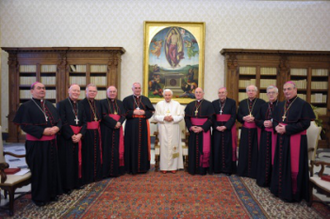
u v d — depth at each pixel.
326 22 7.08
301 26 7.08
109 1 7.10
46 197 2.86
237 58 6.77
